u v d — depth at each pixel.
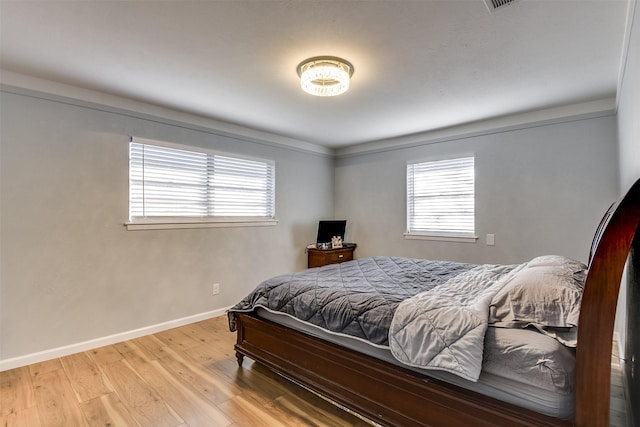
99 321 2.82
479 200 3.67
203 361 2.53
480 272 2.31
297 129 3.98
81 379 2.25
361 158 4.84
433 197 4.10
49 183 2.58
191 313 3.45
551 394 1.18
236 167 3.90
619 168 2.61
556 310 1.31
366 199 4.78
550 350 1.22
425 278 2.39
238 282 3.89
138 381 2.22
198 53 2.12
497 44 2.00
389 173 4.52
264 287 2.41
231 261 3.82
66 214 2.66
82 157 2.74
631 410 1.44
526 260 3.36
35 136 2.51
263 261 4.17
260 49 2.07
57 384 2.18
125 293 2.98
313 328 2.00
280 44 2.00
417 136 4.20
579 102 3.01
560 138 3.16
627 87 1.97
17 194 2.44
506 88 2.69
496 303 1.46
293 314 2.09
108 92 2.80
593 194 3.00
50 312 2.58
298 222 4.62
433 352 1.40
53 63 2.27
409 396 1.51
